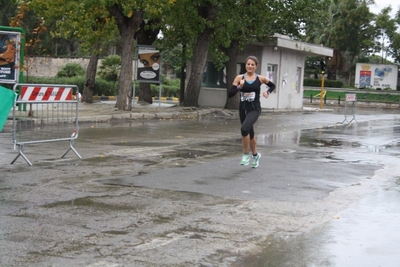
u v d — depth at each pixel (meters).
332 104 49.81
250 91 10.37
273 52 32.38
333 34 63.88
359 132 19.81
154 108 26.38
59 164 10.32
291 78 34.69
